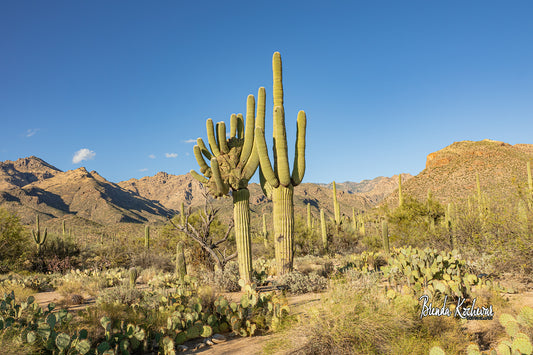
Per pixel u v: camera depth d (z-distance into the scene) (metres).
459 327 5.24
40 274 18.06
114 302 7.70
